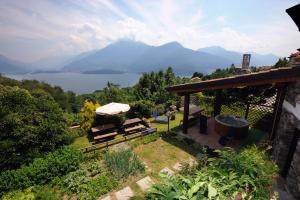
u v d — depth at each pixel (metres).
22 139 7.71
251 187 3.16
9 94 8.29
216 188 2.98
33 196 6.01
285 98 6.04
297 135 5.34
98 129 11.85
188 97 10.04
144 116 16.31
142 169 7.41
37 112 8.62
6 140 7.46
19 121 7.74
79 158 8.17
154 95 20.72
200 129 10.52
